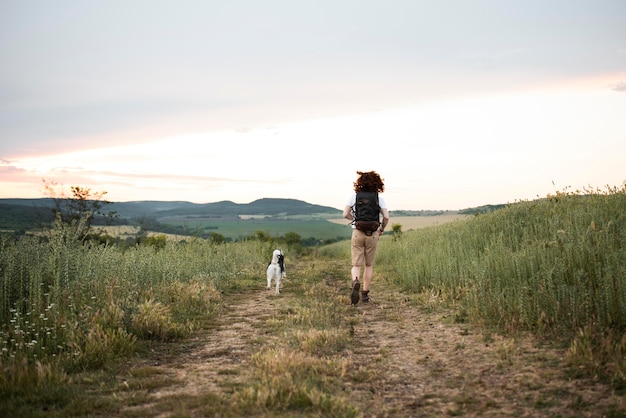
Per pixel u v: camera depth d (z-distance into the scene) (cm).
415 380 476
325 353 573
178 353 595
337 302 959
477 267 858
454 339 616
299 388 427
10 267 802
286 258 2544
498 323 649
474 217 1581
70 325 616
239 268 1603
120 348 575
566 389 413
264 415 380
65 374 477
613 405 371
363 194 938
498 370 481
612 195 1130
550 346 533
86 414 392
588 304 594
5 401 416
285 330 708
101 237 1784
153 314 686
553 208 1188
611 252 728
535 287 722
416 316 790
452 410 393
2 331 608
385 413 394
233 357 570
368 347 610
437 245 1335
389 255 1747
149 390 454
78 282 888
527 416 371
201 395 431
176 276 1205
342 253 3105
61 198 2127
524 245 972
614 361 445
